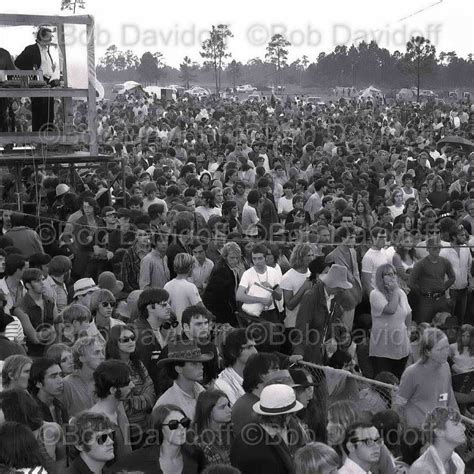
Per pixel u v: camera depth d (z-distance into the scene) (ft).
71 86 54.65
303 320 35.70
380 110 197.77
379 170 85.35
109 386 24.34
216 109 177.27
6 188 58.13
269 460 23.31
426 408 30.01
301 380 27.89
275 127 136.26
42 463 20.85
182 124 129.70
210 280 40.09
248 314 38.65
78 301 35.63
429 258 44.73
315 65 196.54
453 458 25.29
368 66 196.24
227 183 70.38
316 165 84.94
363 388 31.96
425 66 180.86
